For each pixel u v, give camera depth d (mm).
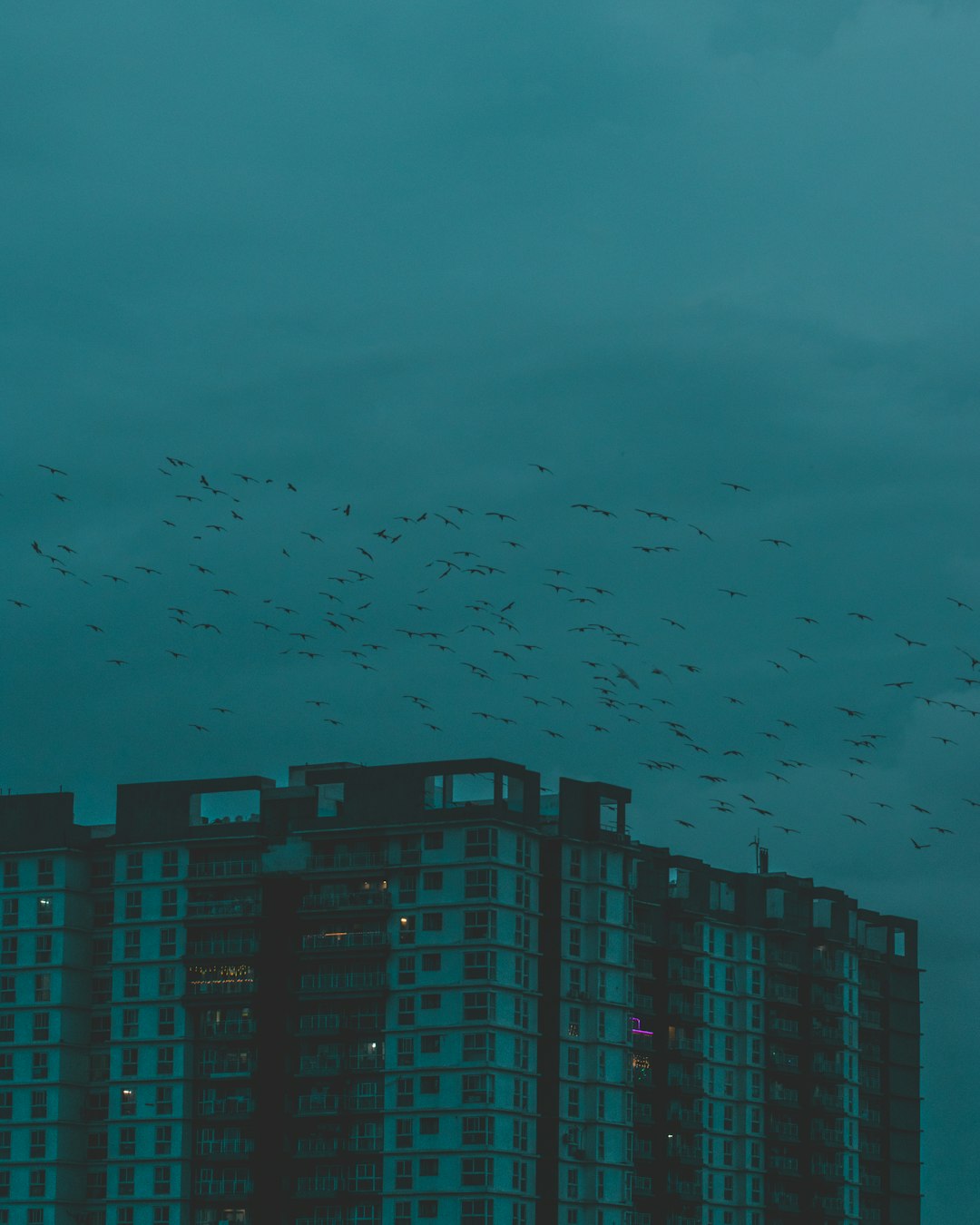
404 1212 199750
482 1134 198625
